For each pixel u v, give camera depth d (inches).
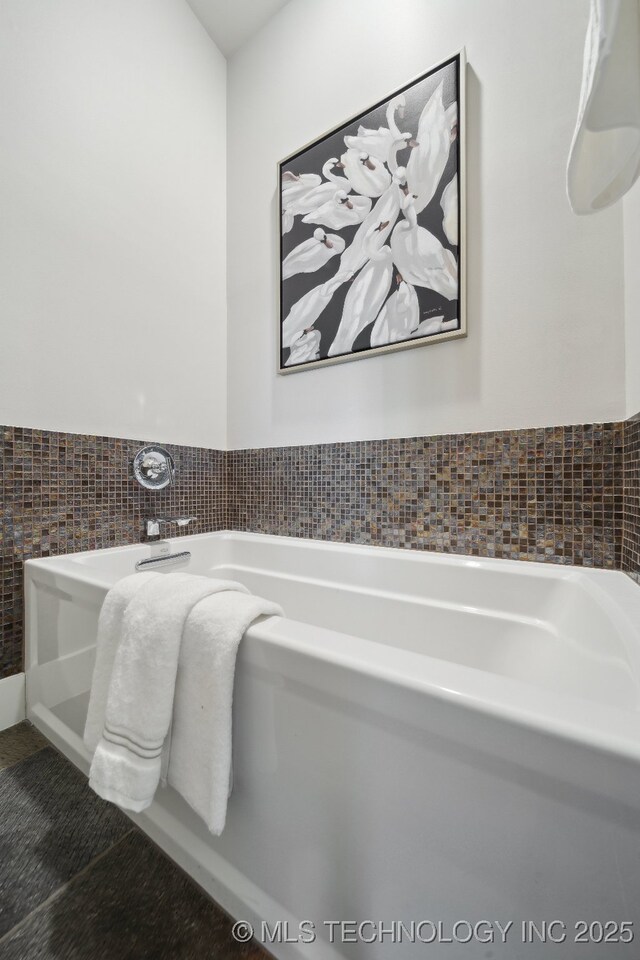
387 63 50.6
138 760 21.3
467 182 44.5
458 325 44.8
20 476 42.5
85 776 33.1
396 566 44.9
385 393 50.8
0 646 40.4
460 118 44.3
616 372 37.5
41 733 38.9
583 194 22.0
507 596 38.3
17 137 42.6
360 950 17.0
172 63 60.1
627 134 19.1
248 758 20.5
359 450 52.9
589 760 12.0
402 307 48.7
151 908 22.4
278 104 61.9
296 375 59.4
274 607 22.1
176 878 24.3
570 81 39.5
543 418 40.9
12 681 40.6
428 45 47.3
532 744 12.8
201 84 64.7
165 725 21.5
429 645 41.4
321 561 50.9
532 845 13.0
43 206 44.8
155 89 57.5
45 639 38.4
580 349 39.2
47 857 25.6
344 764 17.1
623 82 17.2
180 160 61.0
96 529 49.4
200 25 65.0
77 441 47.8
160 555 53.4
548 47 40.5
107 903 22.7
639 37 16.9
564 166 39.9
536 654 34.5
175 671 21.7
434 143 46.2
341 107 54.8
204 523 63.9
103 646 26.3
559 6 39.9
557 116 40.1
